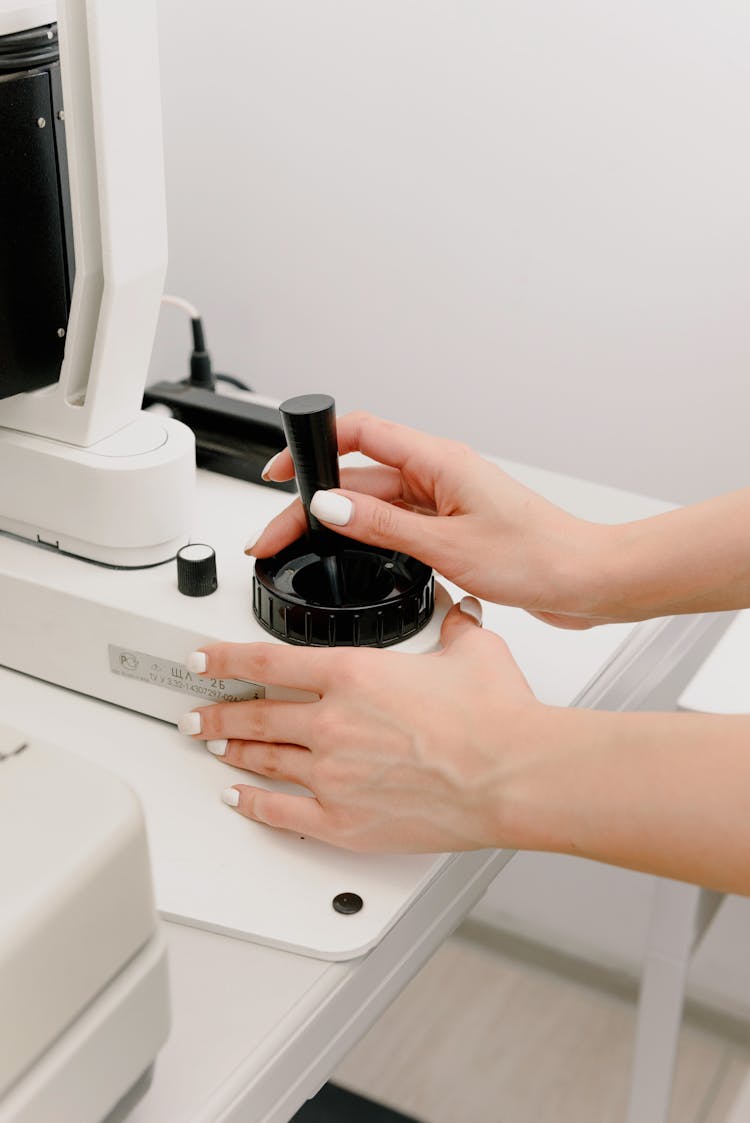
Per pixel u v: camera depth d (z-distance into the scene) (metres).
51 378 0.69
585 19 1.05
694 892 0.81
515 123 1.12
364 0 1.12
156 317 0.69
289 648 0.58
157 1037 0.40
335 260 1.25
